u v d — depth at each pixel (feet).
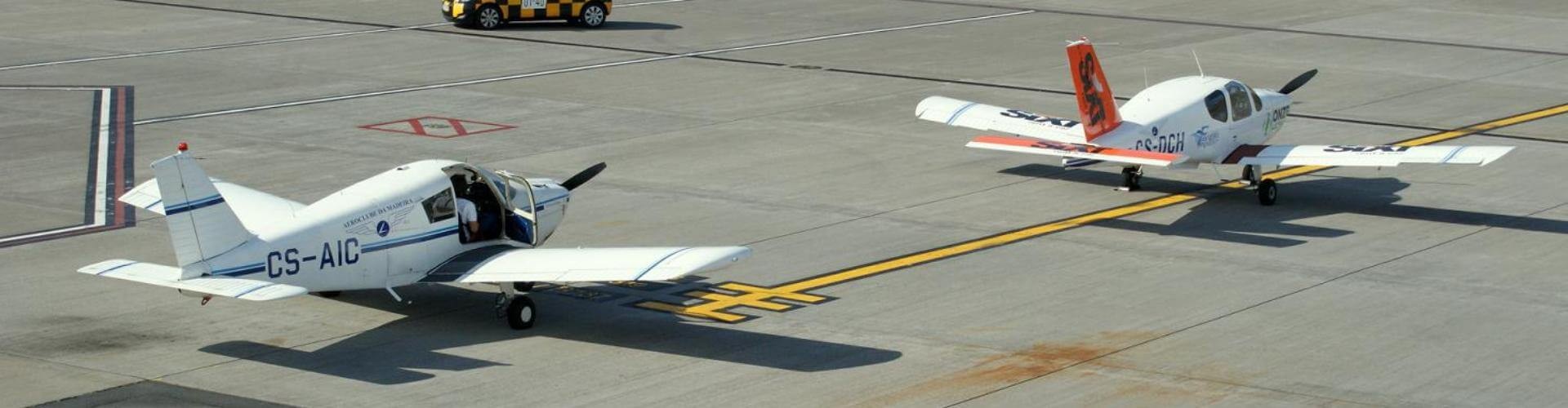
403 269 111.96
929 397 97.50
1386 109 208.85
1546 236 140.97
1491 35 277.44
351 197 110.73
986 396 97.66
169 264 129.29
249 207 116.98
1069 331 111.45
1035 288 123.03
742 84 223.10
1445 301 119.44
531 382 100.42
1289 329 111.96
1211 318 114.52
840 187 160.35
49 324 111.75
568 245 137.08
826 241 138.21
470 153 175.94
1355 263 131.13
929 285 124.06
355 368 103.19
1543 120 201.26
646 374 102.17
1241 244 137.80
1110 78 231.91
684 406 95.76
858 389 98.89
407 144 180.24
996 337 110.11
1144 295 121.19
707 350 107.14
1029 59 248.52
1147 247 136.46
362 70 232.94
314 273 106.83
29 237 137.49
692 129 190.70
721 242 138.10
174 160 98.22
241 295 94.84
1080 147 145.48
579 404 96.22
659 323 113.70
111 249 133.69
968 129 192.24
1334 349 107.14
